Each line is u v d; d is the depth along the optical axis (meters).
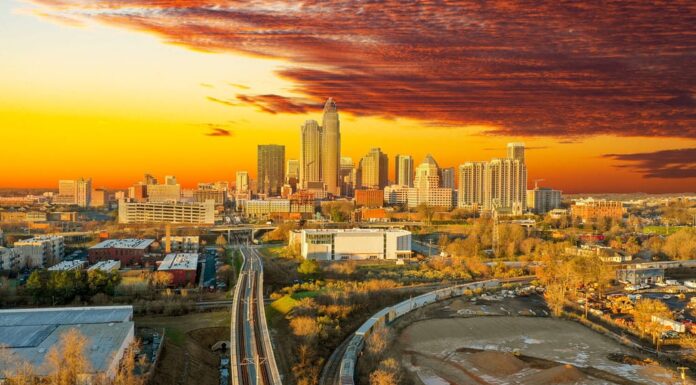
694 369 178.12
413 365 182.50
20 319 178.12
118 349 149.38
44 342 154.62
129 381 135.25
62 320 177.75
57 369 130.62
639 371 176.12
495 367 178.50
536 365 182.12
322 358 181.25
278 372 152.00
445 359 188.25
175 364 168.12
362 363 174.00
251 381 145.88
